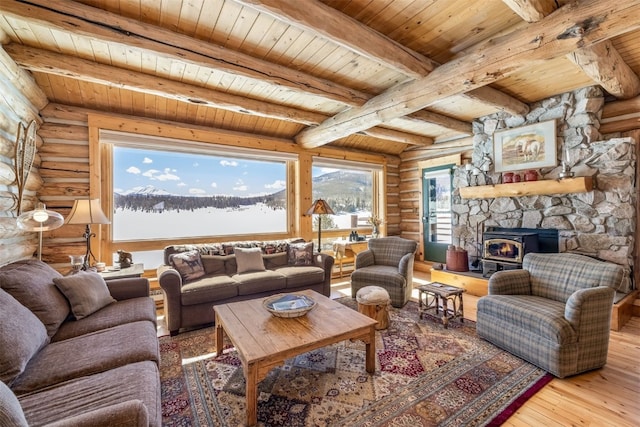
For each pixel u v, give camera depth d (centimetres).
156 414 114
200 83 327
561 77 328
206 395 194
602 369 219
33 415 109
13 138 262
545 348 214
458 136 526
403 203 627
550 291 258
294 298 255
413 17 227
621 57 276
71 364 146
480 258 450
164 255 352
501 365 225
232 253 378
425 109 418
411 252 398
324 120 436
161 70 298
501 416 171
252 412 165
